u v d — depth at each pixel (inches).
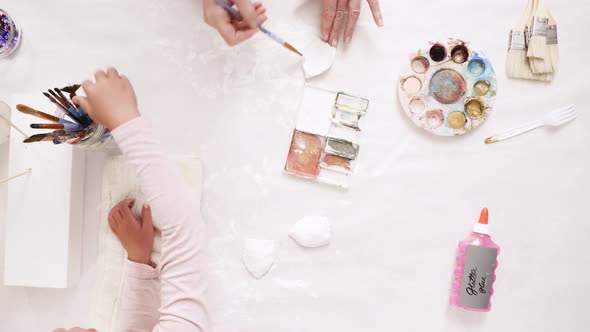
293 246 34.6
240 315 34.3
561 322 35.1
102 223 34.1
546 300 35.1
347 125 34.5
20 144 32.0
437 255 34.8
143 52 34.0
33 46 33.7
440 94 34.2
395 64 34.5
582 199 35.1
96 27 33.8
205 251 29.5
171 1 33.9
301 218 34.6
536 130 34.9
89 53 33.9
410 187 34.8
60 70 33.9
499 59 34.6
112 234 34.0
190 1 33.9
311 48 34.2
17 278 32.4
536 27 33.9
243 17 28.5
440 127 34.1
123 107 26.9
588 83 34.6
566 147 34.9
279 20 34.2
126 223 32.7
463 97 34.0
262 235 34.5
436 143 34.8
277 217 34.5
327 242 34.4
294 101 34.5
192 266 28.4
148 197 27.4
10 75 33.7
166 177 27.3
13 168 32.1
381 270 34.8
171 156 33.8
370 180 34.7
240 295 34.3
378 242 34.8
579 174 35.0
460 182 34.8
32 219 32.2
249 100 34.4
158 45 34.0
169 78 34.1
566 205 35.1
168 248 28.3
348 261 34.7
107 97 26.7
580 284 35.1
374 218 34.7
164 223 27.9
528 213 35.1
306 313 34.6
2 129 32.4
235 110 34.4
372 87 34.5
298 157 34.5
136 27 33.9
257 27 29.9
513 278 35.0
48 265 32.3
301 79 34.4
